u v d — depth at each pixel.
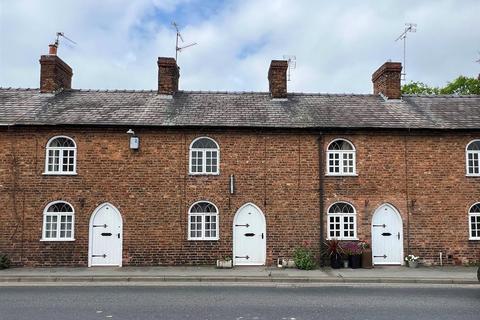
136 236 18.88
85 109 20.17
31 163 18.84
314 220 19.28
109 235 18.84
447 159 19.86
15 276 16.05
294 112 20.77
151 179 19.12
